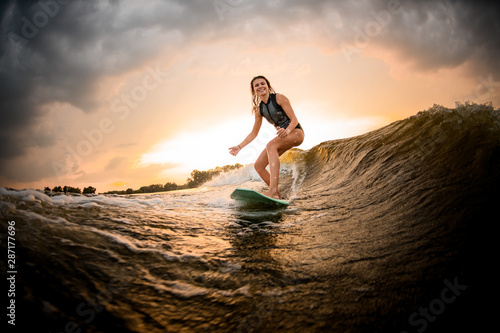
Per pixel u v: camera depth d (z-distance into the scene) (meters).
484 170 1.58
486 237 1.16
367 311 0.99
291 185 3.94
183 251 1.56
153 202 2.75
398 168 2.32
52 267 1.18
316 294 1.13
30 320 0.92
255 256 1.52
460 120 2.20
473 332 0.81
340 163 3.64
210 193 3.80
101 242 1.50
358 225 1.75
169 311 1.07
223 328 0.98
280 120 3.37
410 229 1.46
